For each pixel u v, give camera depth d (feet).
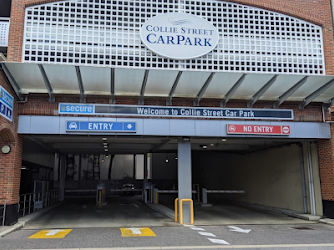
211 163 85.87
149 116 38.34
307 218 43.06
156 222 40.65
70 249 25.05
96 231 33.47
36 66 32.89
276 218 44.91
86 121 36.88
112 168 107.34
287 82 37.91
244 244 27.73
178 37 38.19
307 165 46.39
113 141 52.49
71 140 51.26
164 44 37.83
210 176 86.43
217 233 33.12
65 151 73.26
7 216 34.58
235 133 39.32
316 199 44.80
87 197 93.04
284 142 51.13
